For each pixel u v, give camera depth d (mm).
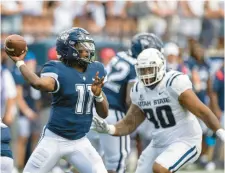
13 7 38562
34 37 38688
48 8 40094
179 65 33750
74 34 19594
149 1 42062
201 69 34938
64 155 19953
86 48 19609
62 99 19578
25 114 32969
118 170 25250
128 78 24938
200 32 42656
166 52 33625
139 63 20547
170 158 20344
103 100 19781
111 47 36469
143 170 21484
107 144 25172
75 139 19906
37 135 33219
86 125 20016
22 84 32875
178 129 20781
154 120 21109
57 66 19500
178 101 20531
